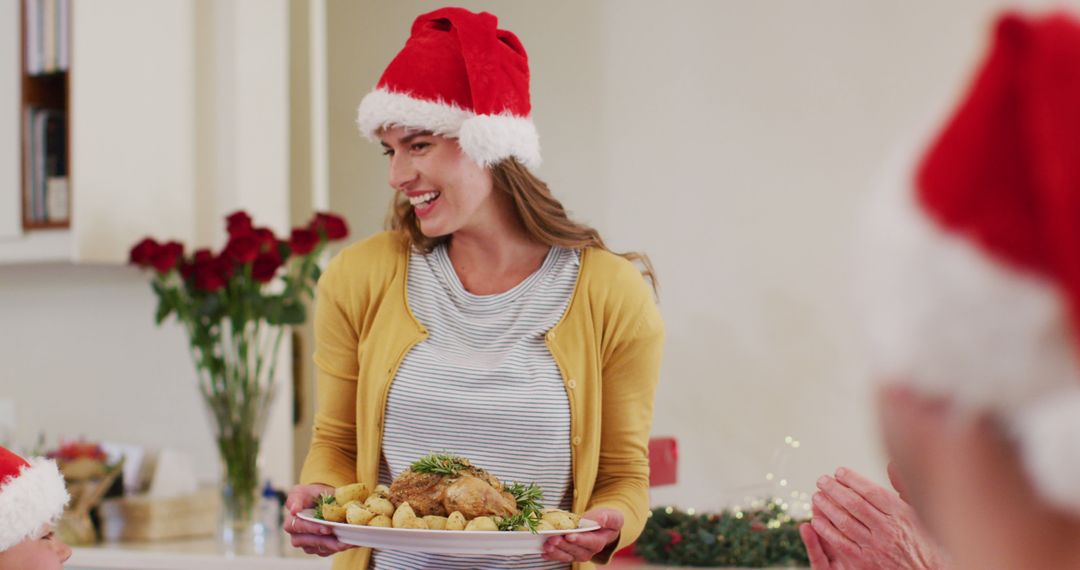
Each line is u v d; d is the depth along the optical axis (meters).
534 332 1.65
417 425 1.64
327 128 4.52
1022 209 0.30
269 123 3.31
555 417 1.62
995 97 0.30
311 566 2.48
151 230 3.15
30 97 3.07
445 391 1.63
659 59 4.36
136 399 3.31
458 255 1.72
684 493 4.27
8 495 1.51
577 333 1.65
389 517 1.55
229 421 2.69
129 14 3.11
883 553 1.06
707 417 4.32
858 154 4.21
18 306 3.46
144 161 3.14
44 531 1.56
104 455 2.93
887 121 4.18
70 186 3.00
